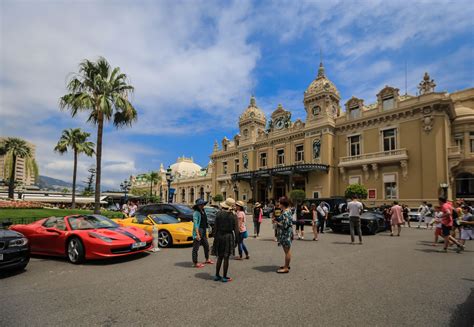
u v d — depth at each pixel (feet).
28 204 84.69
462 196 84.74
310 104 108.58
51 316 13.89
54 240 27.55
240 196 134.62
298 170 101.50
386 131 90.38
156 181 223.30
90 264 25.50
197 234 24.39
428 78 81.92
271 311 14.34
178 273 21.97
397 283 19.10
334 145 102.94
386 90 90.12
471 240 42.27
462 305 15.19
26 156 113.50
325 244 36.96
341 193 98.94
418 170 81.15
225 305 15.17
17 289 18.30
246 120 135.03
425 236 46.21
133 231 29.17
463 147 84.84
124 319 13.50
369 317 13.64
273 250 32.55
